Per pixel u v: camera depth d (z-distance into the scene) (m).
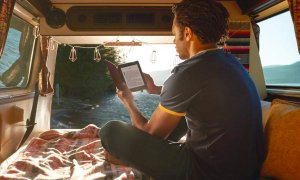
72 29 3.18
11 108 2.69
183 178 1.49
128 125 1.66
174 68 1.44
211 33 1.40
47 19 3.18
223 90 1.31
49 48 3.39
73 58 3.59
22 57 3.18
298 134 1.50
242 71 1.42
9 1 1.84
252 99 1.38
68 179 1.92
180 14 1.45
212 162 1.38
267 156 1.58
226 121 1.32
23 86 3.23
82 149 2.49
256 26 3.19
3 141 2.51
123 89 1.84
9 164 2.14
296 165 1.46
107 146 1.70
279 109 1.71
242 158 1.37
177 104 1.39
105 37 3.23
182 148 1.54
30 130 3.11
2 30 1.80
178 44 1.52
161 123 1.47
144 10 3.13
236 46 3.20
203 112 1.34
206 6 1.39
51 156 2.27
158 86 2.18
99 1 3.14
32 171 2.02
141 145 1.57
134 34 3.15
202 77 1.33
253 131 1.38
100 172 2.03
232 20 3.20
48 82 3.33
